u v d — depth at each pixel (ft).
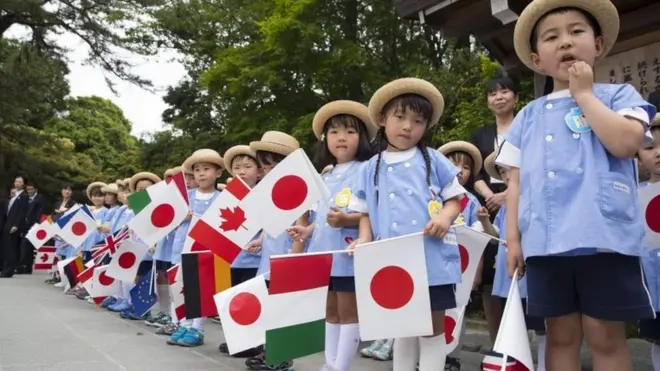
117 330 18.26
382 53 46.93
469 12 17.90
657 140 10.23
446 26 18.83
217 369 13.05
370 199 9.72
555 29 7.32
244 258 14.73
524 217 7.35
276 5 42.80
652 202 9.80
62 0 61.16
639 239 6.84
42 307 23.22
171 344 16.06
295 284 9.68
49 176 77.15
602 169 6.88
